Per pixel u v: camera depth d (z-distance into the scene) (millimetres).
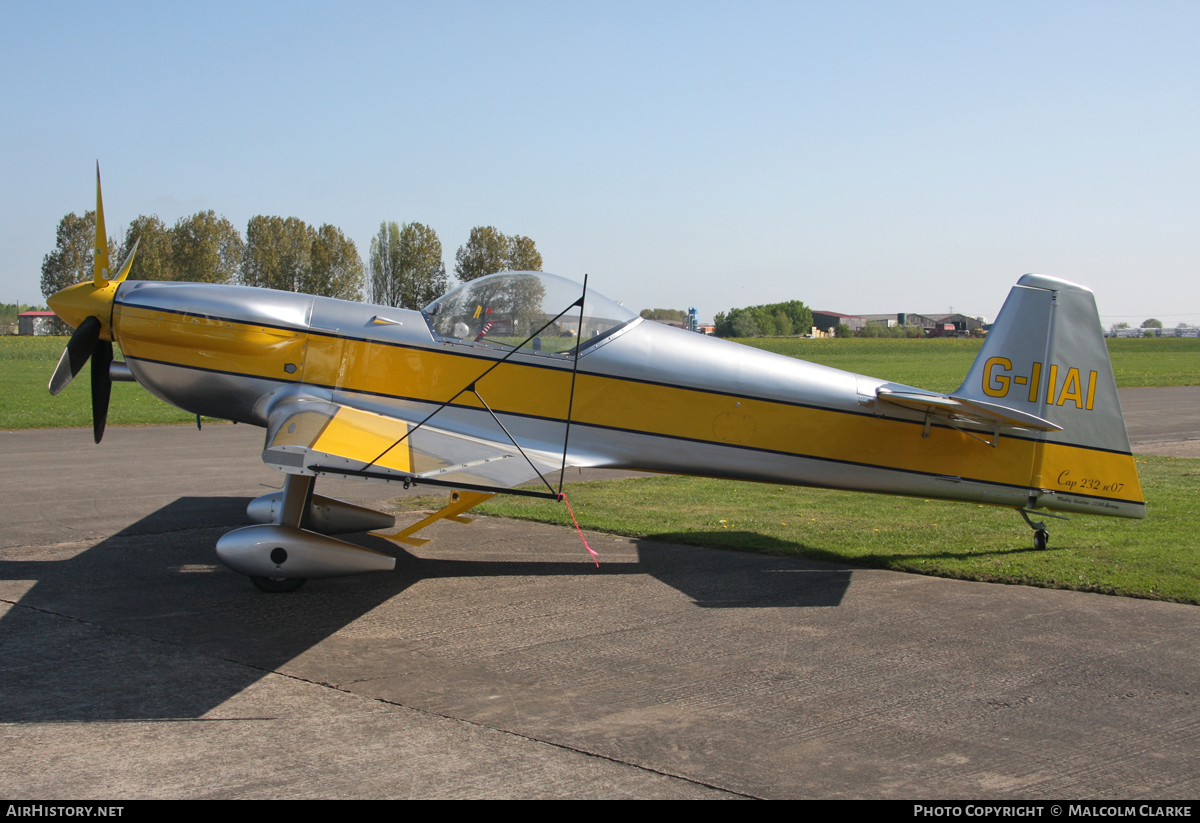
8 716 3520
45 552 6441
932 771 3135
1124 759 3250
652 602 5383
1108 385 6504
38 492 8914
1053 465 6543
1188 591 5531
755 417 6504
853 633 4777
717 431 6508
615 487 9875
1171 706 3758
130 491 9031
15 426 14727
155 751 3223
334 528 6668
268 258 62594
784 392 6488
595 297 6523
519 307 6410
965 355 62688
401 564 6281
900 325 147500
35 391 21641
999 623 4961
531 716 3596
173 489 9172
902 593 5613
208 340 6430
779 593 5602
